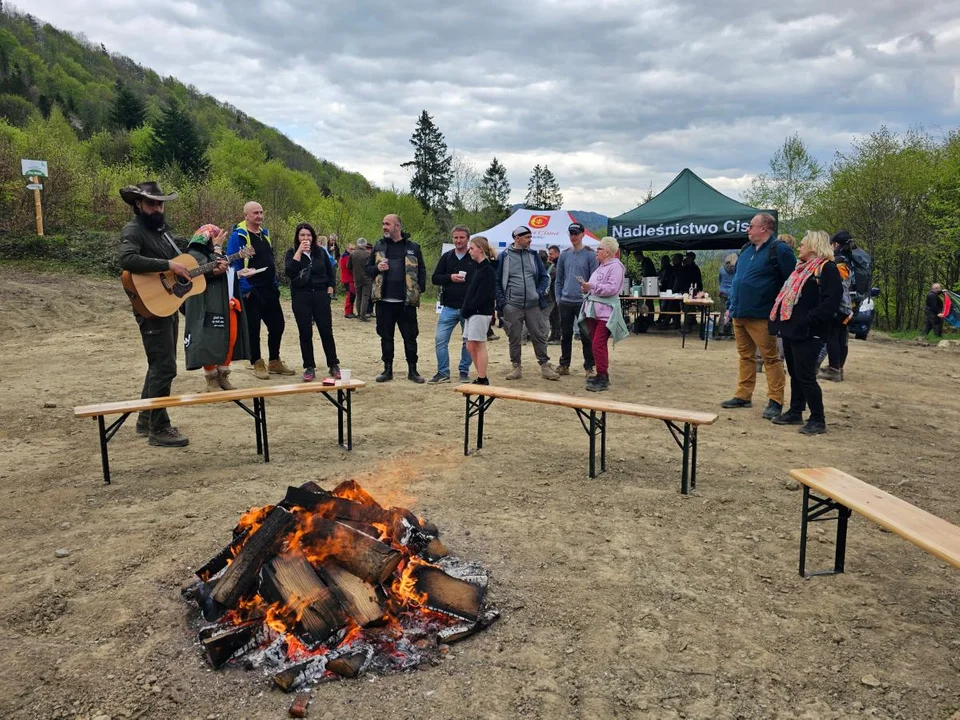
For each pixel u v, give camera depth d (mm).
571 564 3492
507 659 2641
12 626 2855
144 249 5297
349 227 28375
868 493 3170
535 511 4238
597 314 7758
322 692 2422
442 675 2529
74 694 2404
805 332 5898
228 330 6516
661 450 5602
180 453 5363
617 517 4160
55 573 3303
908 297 23344
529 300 8336
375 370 9211
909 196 22281
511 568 3438
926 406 7414
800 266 5961
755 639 2812
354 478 4809
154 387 5402
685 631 2865
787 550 3715
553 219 15805
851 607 3090
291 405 7082
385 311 8172
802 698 2434
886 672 2584
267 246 7930
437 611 2844
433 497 4445
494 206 49500
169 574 3309
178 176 24031
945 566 3525
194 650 2674
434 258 34906
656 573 3402
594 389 7895
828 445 5766
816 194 24125
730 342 13008
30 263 16281
